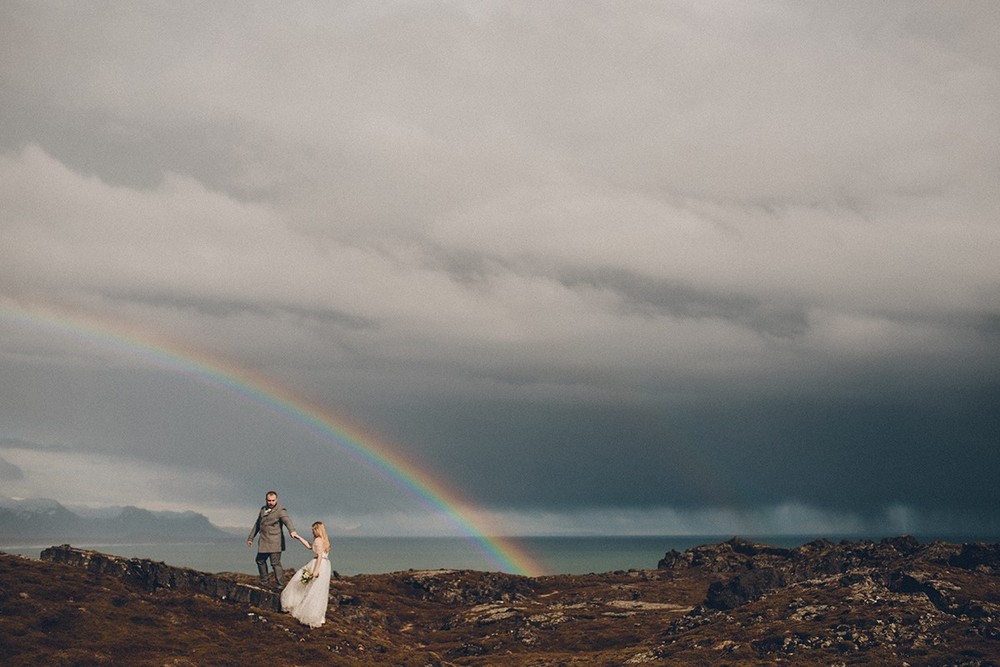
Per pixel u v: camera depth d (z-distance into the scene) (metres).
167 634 41.53
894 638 58.53
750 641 62.03
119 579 47.12
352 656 46.31
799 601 70.69
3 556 46.91
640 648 67.56
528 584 109.69
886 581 73.94
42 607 40.50
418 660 50.22
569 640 74.25
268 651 43.16
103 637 39.25
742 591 80.50
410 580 102.81
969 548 79.62
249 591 49.53
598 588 107.56
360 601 81.81
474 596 98.81
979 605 62.44
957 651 55.19
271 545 50.66
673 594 102.12
